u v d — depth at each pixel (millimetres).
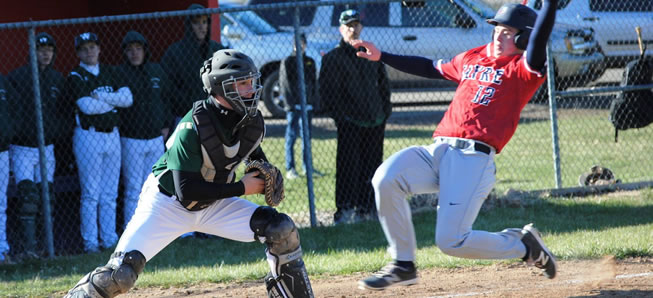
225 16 31781
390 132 29344
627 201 18953
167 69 18047
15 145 16734
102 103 16672
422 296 11578
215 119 8812
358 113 18000
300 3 17797
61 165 18859
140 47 17312
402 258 10312
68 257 16359
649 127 29891
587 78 32312
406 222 10250
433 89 32500
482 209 18641
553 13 9203
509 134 10078
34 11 23016
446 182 9938
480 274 12945
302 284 9672
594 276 11945
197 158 8844
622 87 19547
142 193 9625
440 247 9938
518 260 13758
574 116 31938
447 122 10289
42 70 16906
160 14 16891
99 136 16844
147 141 17484
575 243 14414
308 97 23500
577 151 26203
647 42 33188
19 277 14727
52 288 13398
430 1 31891
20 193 16438
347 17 17641
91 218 17000
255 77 8742
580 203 18922
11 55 22406
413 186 10164
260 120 9156
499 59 10125
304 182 23188
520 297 11211
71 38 23906
